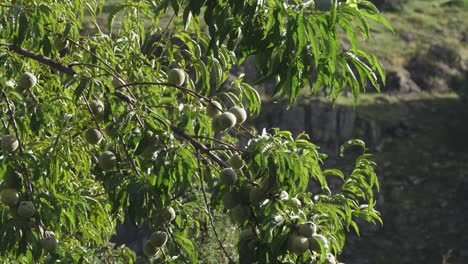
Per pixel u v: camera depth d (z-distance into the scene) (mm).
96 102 10586
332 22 8633
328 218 10195
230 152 11023
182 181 9711
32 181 10289
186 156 9461
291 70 9484
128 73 12133
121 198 9891
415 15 63312
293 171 9648
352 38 8977
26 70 12227
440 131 52875
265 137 9477
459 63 58969
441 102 55625
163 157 9398
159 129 9500
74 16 12727
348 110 50438
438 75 57594
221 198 10383
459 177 49156
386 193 48031
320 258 9656
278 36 8969
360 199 47344
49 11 10445
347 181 10523
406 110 53875
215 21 9156
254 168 9648
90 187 13219
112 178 9891
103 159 9914
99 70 11984
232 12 9016
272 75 9484
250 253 9703
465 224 46406
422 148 51406
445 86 57156
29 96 11469
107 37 12602
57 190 12031
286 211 9672
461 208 47219
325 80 9578
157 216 10227
